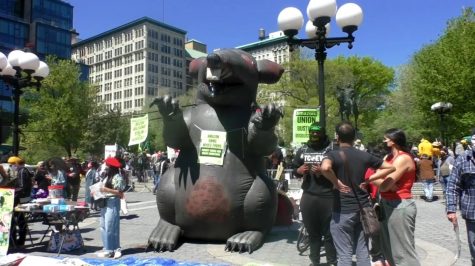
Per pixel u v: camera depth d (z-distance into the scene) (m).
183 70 124.38
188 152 7.41
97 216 12.00
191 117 7.49
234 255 6.65
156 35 117.88
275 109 6.38
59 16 75.31
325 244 5.75
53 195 8.42
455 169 4.88
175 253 6.83
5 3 69.06
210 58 6.83
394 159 4.90
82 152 37.59
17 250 7.54
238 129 7.20
